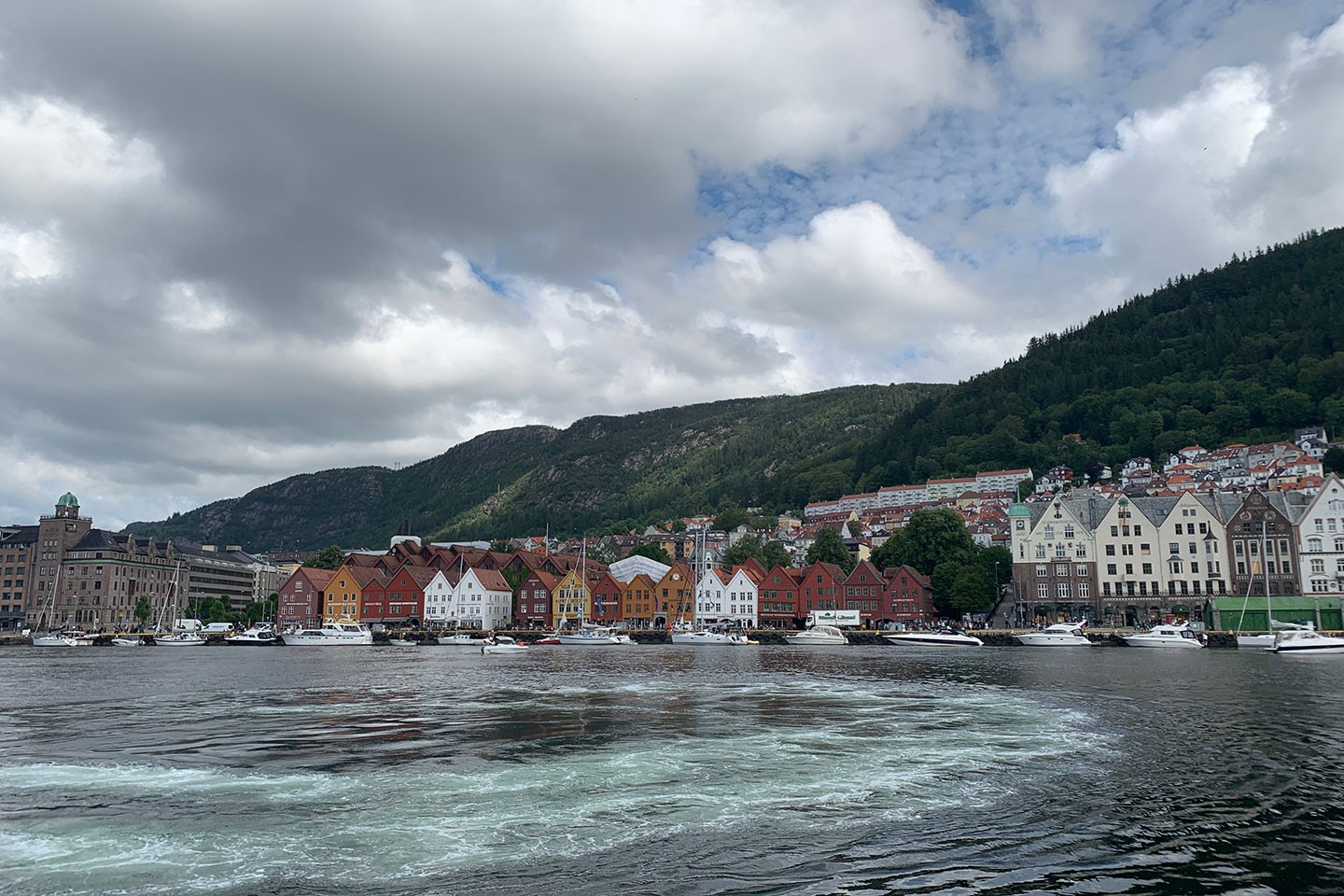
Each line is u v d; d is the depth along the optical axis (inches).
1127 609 6387.8
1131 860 1019.3
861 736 1840.6
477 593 7711.6
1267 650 4921.3
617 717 2145.7
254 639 6781.5
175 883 958.4
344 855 1047.0
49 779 1433.3
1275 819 1183.6
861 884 946.1
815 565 7490.2
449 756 1622.8
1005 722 2036.2
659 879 964.0
